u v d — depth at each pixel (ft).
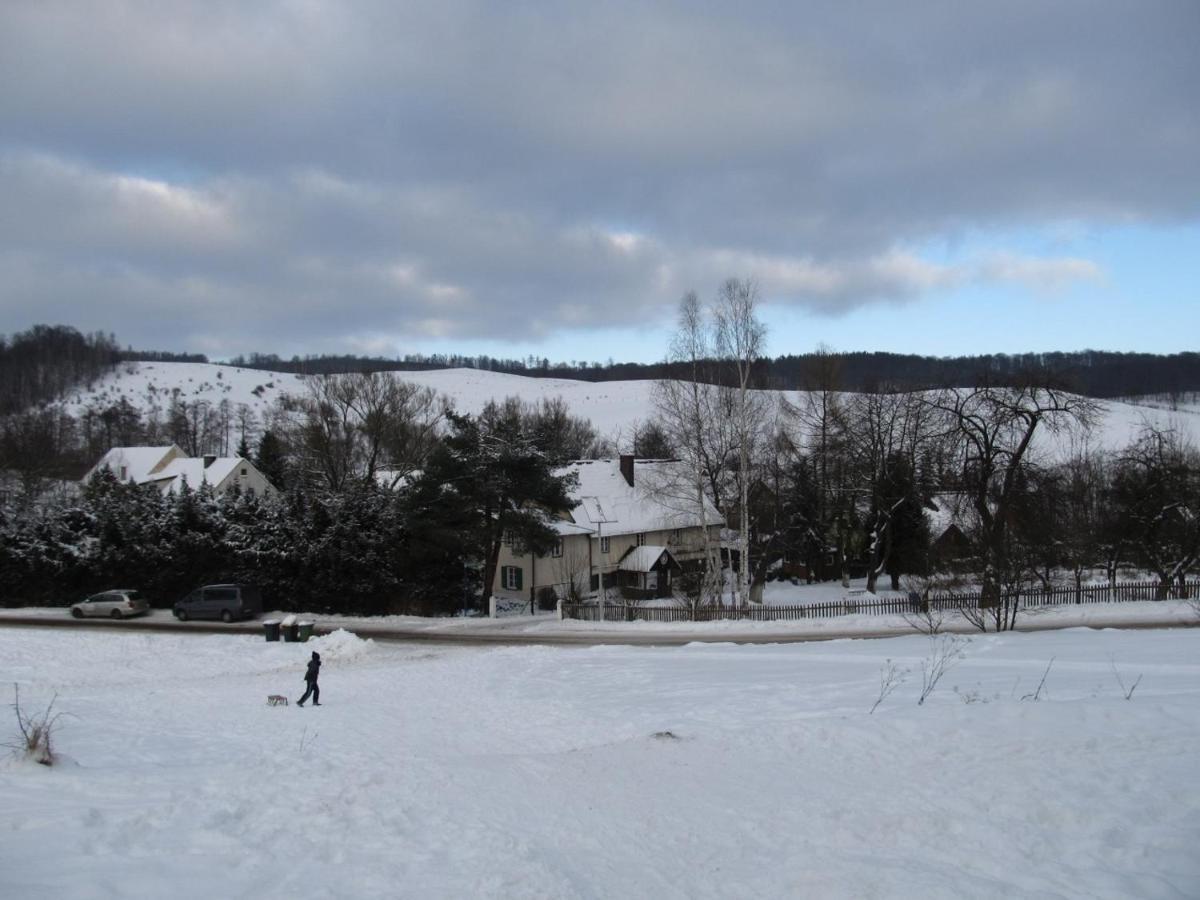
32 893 21.89
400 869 26.63
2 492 218.38
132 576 172.65
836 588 192.13
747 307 152.97
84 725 60.18
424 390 389.60
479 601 171.01
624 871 27.84
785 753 41.50
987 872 26.99
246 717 67.10
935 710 45.39
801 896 25.68
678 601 165.07
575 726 59.57
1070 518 168.66
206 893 23.41
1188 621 112.57
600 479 209.56
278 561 166.91
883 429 178.70
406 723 63.77
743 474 151.64
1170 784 31.94
